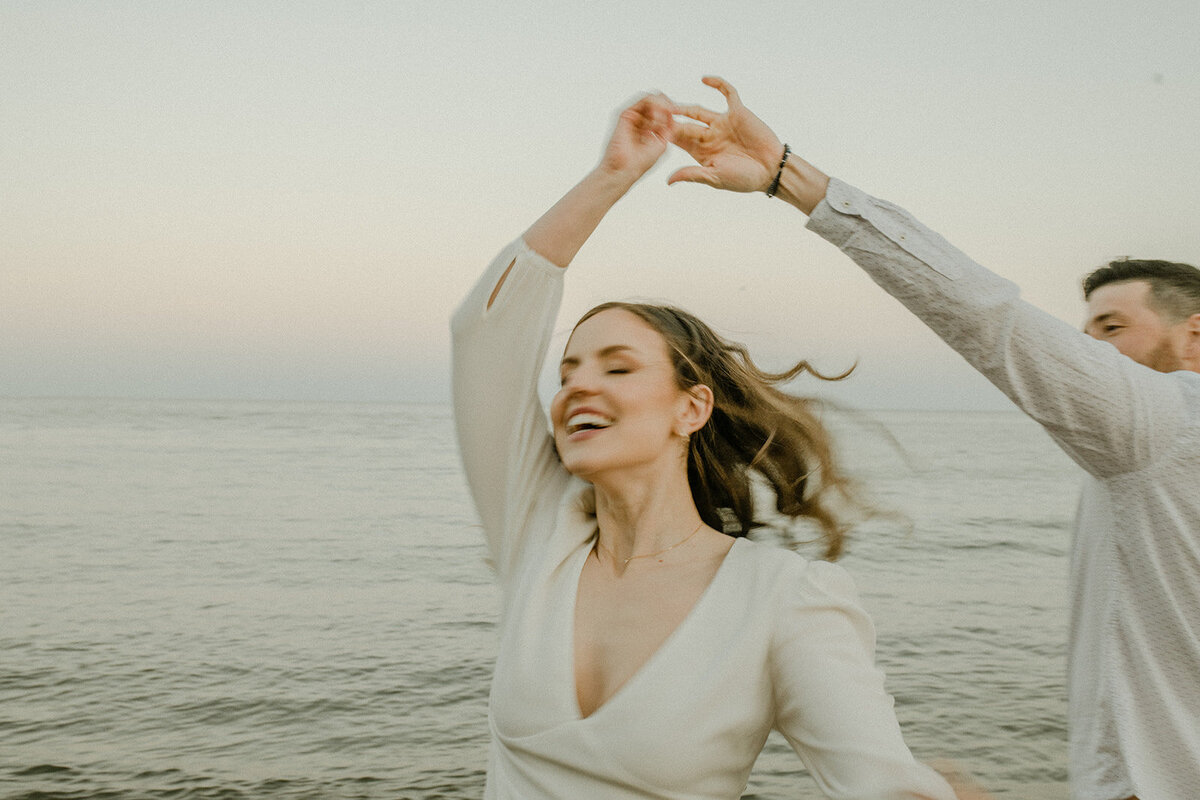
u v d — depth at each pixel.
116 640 12.54
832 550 1.76
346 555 19.67
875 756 1.19
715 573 1.43
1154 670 1.76
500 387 1.60
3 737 8.96
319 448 56.69
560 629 1.40
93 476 36.69
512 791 1.35
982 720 8.97
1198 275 2.22
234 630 13.19
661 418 1.49
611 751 1.26
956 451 56.53
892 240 1.67
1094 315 2.30
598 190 1.55
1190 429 1.66
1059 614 13.39
